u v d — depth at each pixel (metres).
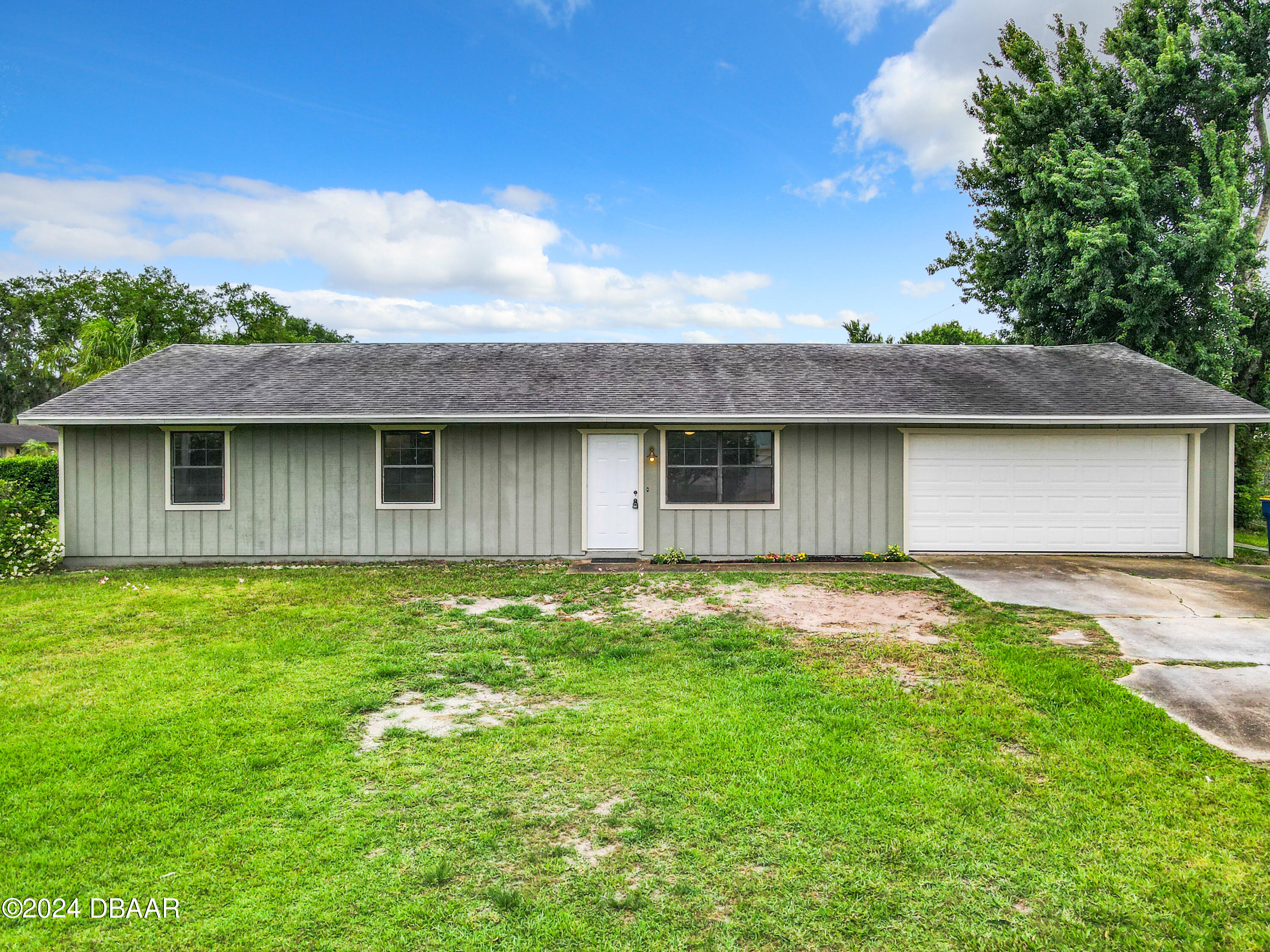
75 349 25.59
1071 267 17.05
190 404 11.09
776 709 4.90
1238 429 16.03
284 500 11.42
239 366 13.10
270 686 5.36
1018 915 2.74
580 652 6.33
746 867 3.04
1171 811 3.50
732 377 12.59
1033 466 11.61
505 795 3.66
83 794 3.61
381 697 5.14
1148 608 7.88
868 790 3.70
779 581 9.55
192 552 11.40
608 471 11.52
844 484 11.52
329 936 2.59
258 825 3.34
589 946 2.55
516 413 10.88
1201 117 16.73
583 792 3.70
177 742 4.26
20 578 9.98
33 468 19.45
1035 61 19.52
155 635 6.87
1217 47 16.45
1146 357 14.15
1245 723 4.61
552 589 9.10
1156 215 16.64
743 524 11.51
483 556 11.51
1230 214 14.66
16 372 45.88
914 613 7.77
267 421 10.81
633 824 3.38
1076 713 4.78
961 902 2.81
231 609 7.95
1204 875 2.99
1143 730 4.47
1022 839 3.25
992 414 10.93
